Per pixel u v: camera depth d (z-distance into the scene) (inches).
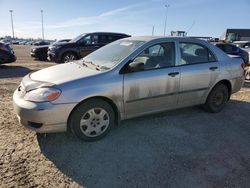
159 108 177.5
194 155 144.5
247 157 144.6
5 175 120.3
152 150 148.2
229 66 208.1
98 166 131.0
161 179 122.3
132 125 180.9
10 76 358.0
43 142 152.8
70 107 141.9
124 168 130.0
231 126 186.5
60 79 147.3
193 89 189.5
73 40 522.6
